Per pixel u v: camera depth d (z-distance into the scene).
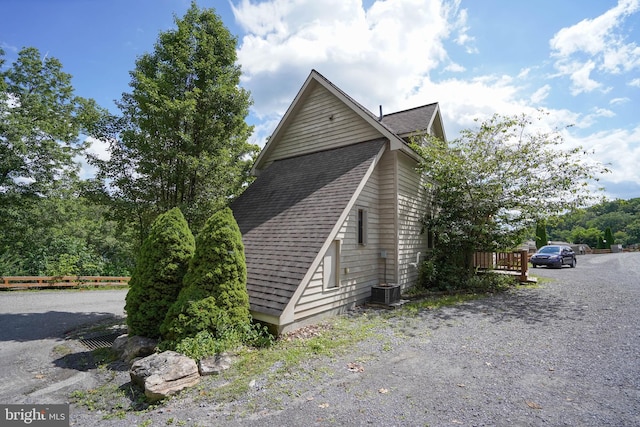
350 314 7.81
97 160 9.34
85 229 27.97
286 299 6.14
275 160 13.12
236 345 5.43
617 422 3.14
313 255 6.80
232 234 6.25
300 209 8.70
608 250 40.41
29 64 17.61
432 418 3.30
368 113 10.26
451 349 5.36
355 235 8.68
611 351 5.03
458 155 11.64
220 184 10.02
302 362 4.96
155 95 8.75
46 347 7.04
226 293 5.86
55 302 12.62
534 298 9.34
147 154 9.22
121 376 5.13
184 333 5.32
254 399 3.89
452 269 11.16
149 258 6.54
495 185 10.89
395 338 6.00
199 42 10.28
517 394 3.76
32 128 14.80
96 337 7.71
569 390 3.83
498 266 13.98
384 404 3.63
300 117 12.48
